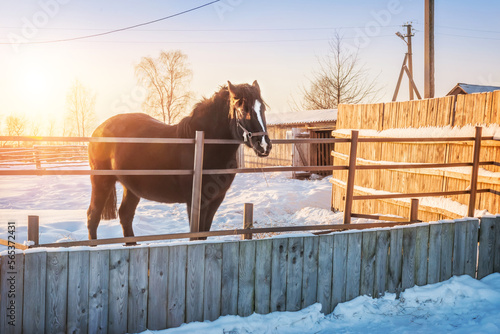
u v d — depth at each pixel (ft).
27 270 9.95
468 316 12.51
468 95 20.90
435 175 23.00
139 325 11.19
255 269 12.35
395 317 12.74
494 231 15.96
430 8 39.06
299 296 12.91
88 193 41.83
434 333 11.44
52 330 10.32
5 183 50.70
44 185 48.52
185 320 11.71
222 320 11.88
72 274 10.47
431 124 23.48
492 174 19.10
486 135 19.44
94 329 10.73
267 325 11.84
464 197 20.92
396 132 26.11
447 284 14.47
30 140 11.03
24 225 21.56
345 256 13.48
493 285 15.01
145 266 11.19
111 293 10.89
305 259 12.94
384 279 14.12
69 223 23.20
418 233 14.57
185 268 11.62
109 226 23.47
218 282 11.97
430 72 39.29
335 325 12.25
